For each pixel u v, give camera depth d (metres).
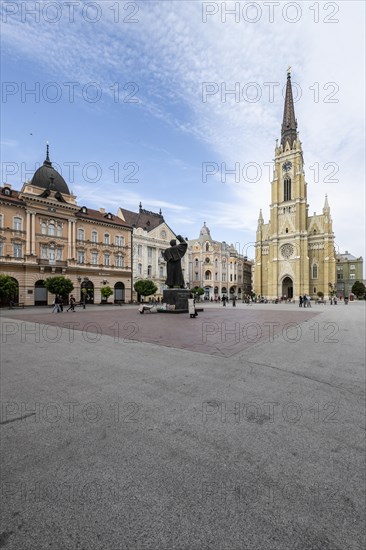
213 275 76.81
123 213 55.84
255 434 3.31
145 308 22.12
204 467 2.68
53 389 4.78
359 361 6.82
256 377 5.50
